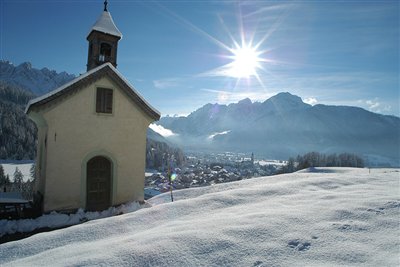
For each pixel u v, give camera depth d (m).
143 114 16.23
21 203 13.45
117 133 15.35
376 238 5.10
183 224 6.98
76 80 14.02
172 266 4.77
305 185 11.10
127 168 15.57
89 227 7.62
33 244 6.70
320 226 5.89
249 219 6.66
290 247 5.08
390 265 4.04
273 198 9.26
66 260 5.36
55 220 12.57
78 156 14.15
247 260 4.75
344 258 4.47
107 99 15.17
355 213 6.53
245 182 16.80
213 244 5.38
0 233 11.20
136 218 8.27
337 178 12.62
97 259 5.17
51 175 13.39
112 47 17.03
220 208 8.73
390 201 7.18
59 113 13.74
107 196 15.09
